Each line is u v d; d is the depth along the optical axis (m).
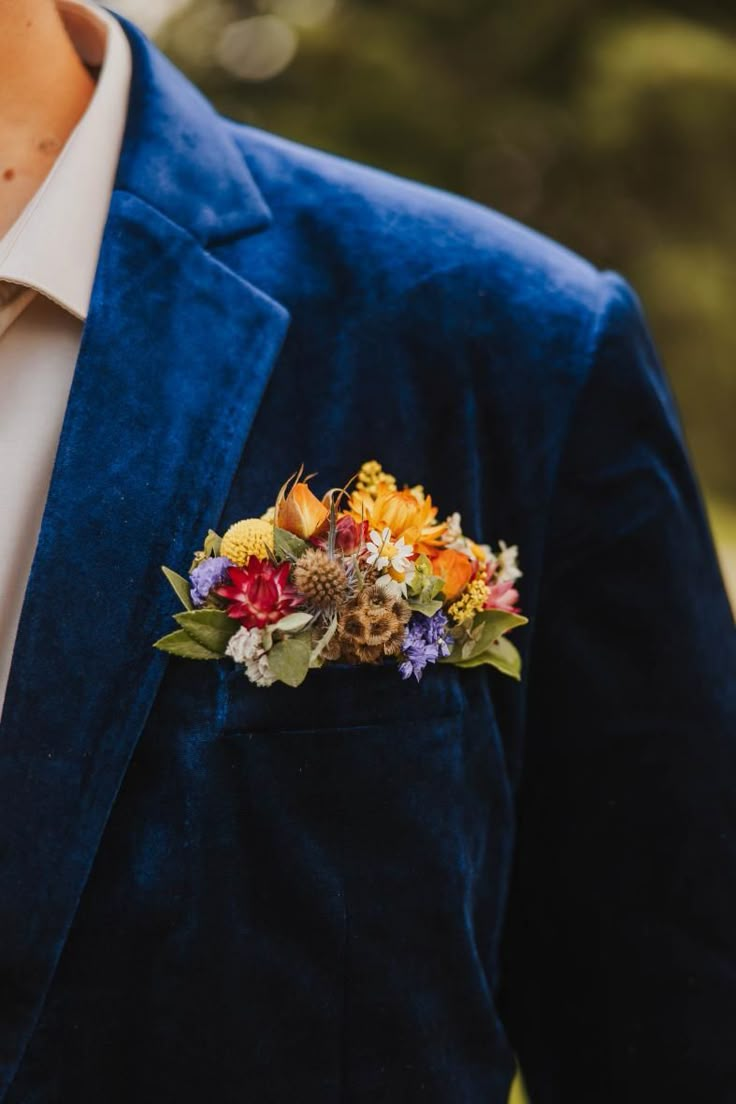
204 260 0.73
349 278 0.75
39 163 0.74
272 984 0.69
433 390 0.74
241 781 0.68
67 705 0.66
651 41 5.66
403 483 0.73
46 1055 0.67
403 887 0.70
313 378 0.73
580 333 0.77
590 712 0.76
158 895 0.67
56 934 0.66
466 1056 0.73
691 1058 0.76
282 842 0.69
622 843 0.76
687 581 0.77
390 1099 0.70
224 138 0.78
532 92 5.84
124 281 0.71
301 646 0.68
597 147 5.77
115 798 0.67
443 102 5.68
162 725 0.68
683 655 0.76
